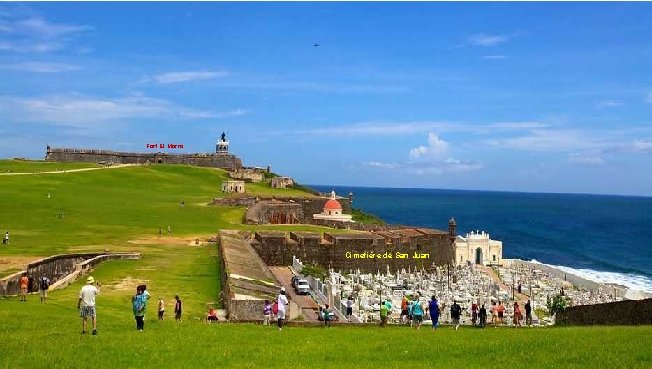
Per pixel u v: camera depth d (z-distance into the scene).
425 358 29.91
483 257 148.50
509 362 28.03
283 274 94.00
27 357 28.17
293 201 161.00
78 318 41.56
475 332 39.81
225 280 61.31
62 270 71.12
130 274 70.50
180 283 66.94
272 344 33.53
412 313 47.56
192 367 27.27
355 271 107.75
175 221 121.81
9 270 60.12
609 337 32.75
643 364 26.09
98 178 180.38
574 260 196.50
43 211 120.38
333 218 147.50
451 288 100.12
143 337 33.84
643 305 40.72
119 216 122.50
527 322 61.19
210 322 45.47
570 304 90.88
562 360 27.78
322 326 44.91
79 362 27.52
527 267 146.75
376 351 31.80
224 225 121.12
